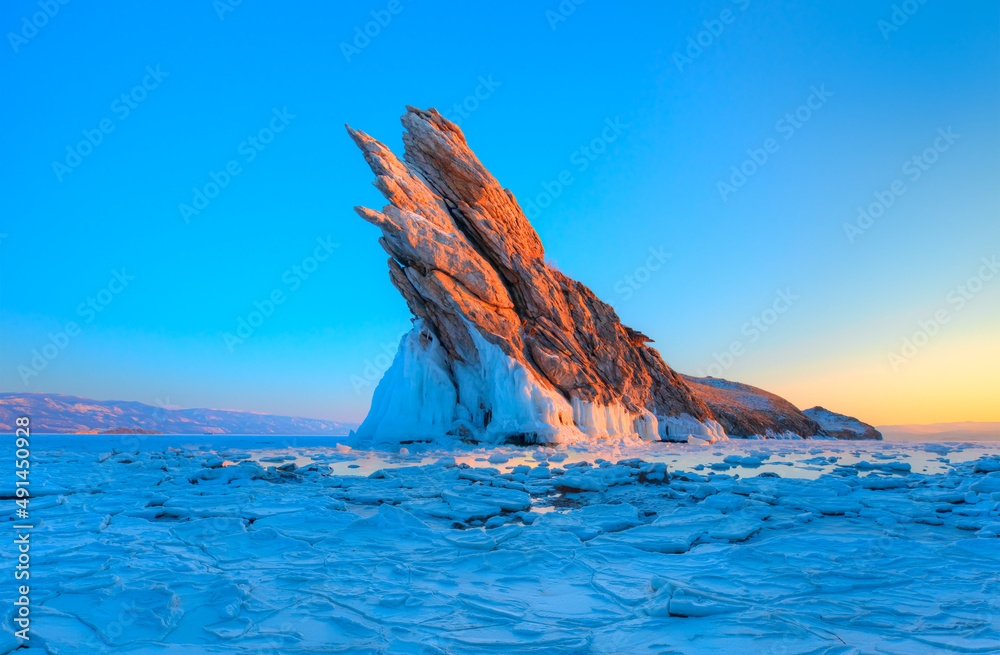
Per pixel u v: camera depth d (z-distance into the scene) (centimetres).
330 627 420
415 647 383
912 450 2342
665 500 1033
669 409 3453
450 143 2964
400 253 2742
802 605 462
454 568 589
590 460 1864
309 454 1980
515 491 1100
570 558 618
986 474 1345
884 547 657
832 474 1442
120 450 1997
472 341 2816
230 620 430
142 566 570
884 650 372
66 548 636
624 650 378
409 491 1117
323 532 747
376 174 2769
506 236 3044
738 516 830
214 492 1074
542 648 380
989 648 373
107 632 401
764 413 4203
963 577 537
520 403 2567
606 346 3231
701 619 431
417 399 2712
